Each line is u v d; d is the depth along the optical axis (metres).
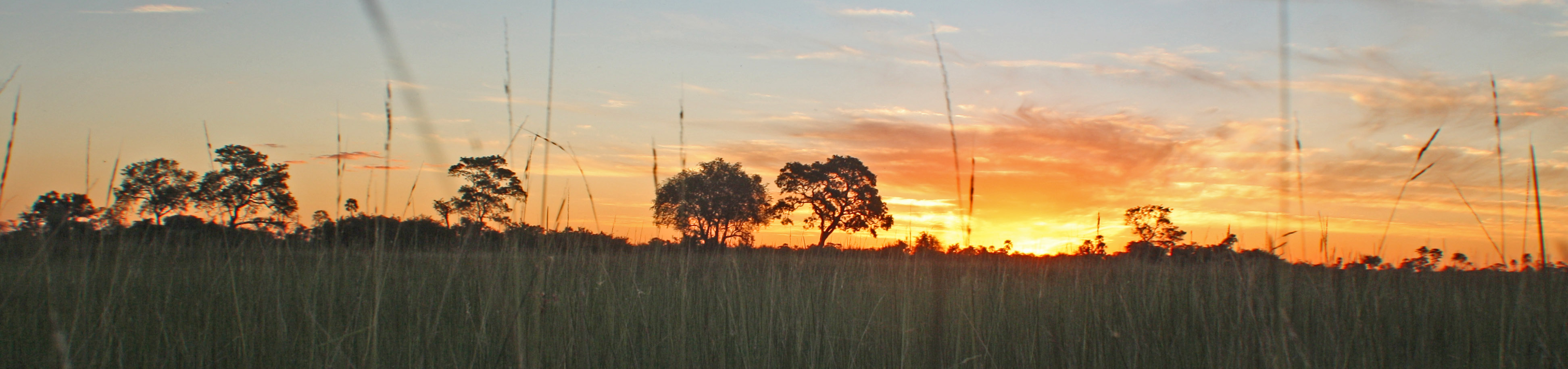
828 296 3.96
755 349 3.20
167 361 2.69
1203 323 3.23
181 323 2.97
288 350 2.78
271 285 3.27
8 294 2.81
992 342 3.42
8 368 2.63
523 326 2.65
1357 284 3.60
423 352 2.88
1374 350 3.09
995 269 4.62
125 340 2.84
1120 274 4.32
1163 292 3.72
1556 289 2.97
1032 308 3.79
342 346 2.81
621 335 3.17
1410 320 3.40
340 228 3.55
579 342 3.00
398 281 3.38
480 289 3.05
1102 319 3.59
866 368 3.27
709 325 3.42
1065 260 4.95
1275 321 2.81
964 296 3.68
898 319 3.59
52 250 2.98
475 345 2.75
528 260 2.86
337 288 3.30
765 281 3.99
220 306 3.22
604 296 3.48
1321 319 3.15
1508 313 3.34
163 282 3.33
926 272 3.90
